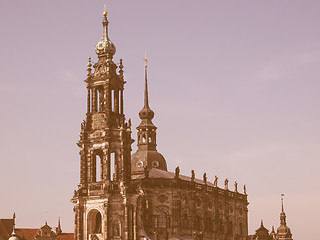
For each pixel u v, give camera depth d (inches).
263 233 7785.4
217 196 6968.5
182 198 6328.7
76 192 5629.9
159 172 6466.5
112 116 5698.8
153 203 6141.7
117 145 5600.4
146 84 7126.0
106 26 5959.6
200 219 6579.7
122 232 5408.5
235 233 7278.5
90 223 5536.4
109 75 5708.7
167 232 6028.5
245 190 7746.1
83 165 5634.8
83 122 5698.8
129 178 5629.9
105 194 5418.3
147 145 6889.8
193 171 6584.6
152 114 7022.6
